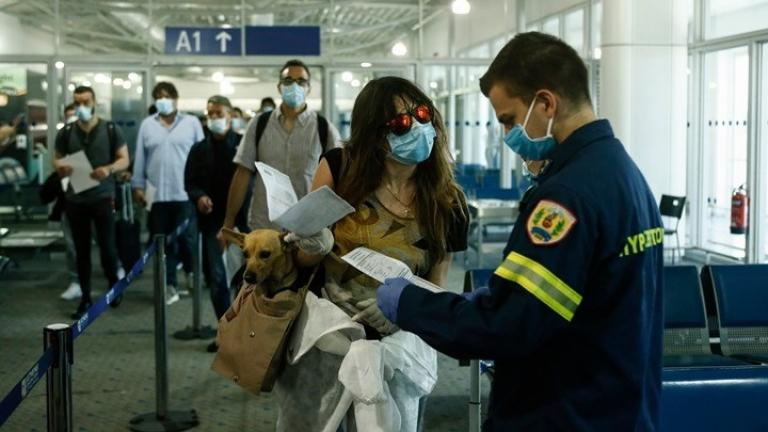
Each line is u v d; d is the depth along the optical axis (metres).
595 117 1.82
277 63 11.60
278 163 4.54
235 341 2.67
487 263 10.05
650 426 1.79
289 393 2.69
